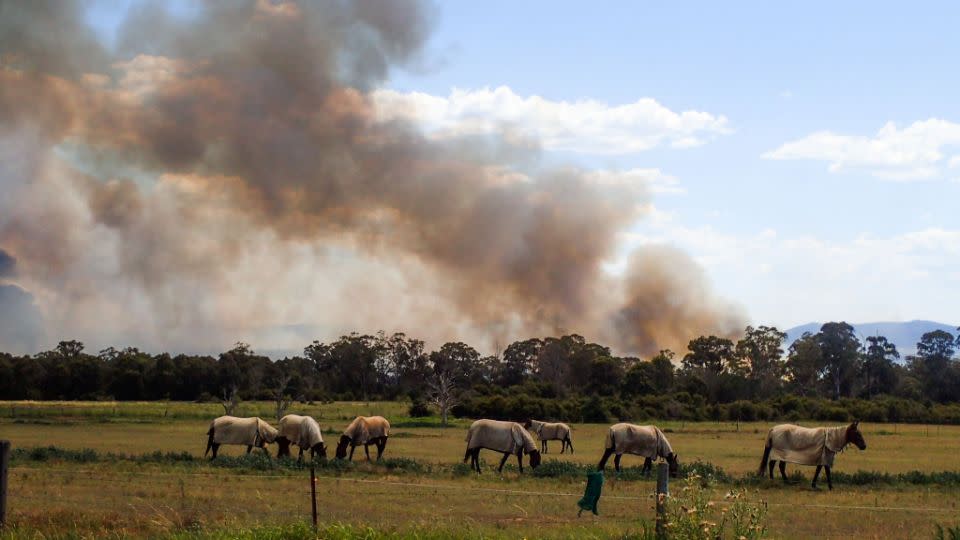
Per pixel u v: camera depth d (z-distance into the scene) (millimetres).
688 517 15250
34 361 145125
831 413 110875
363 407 120062
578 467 37562
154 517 19938
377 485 30156
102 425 77688
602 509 24547
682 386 130375
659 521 15312
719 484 34188
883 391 160500
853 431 34500
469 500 26203
